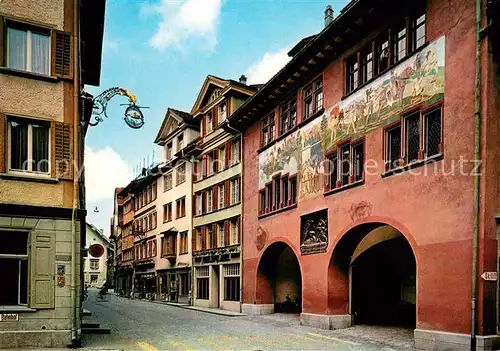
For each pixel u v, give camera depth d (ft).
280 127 85.51
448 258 45.65
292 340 53.93
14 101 47.06
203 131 123.75
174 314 92.79
